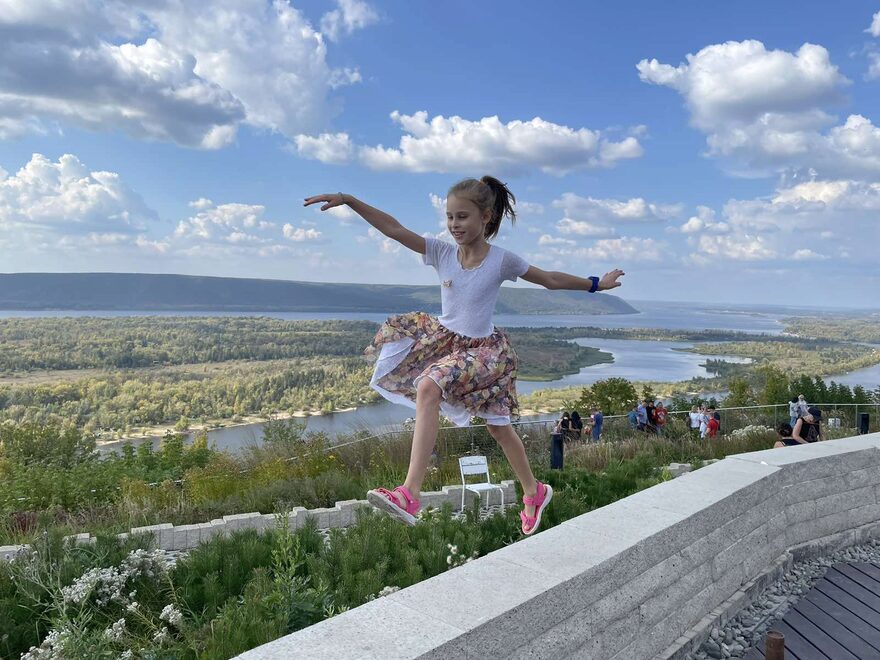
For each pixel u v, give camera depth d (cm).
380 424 1474
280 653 209
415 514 261
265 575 504
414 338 301
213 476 1167
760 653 388
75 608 495
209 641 406
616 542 336
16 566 554
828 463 573
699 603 402
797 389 2697
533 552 318
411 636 221
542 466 1266
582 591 290
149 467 1472
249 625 400
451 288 297
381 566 538
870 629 417
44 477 1133
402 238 294
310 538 628
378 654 208
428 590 266
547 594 267
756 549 480
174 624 468
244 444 1477
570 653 283
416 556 572
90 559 593
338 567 551
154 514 988
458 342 295
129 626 501
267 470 1220
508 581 278
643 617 343
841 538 578
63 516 1004
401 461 1280
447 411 292
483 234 296
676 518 383
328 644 215
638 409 1903
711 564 418
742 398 2984
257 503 997
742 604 446
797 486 543
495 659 239
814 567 530
